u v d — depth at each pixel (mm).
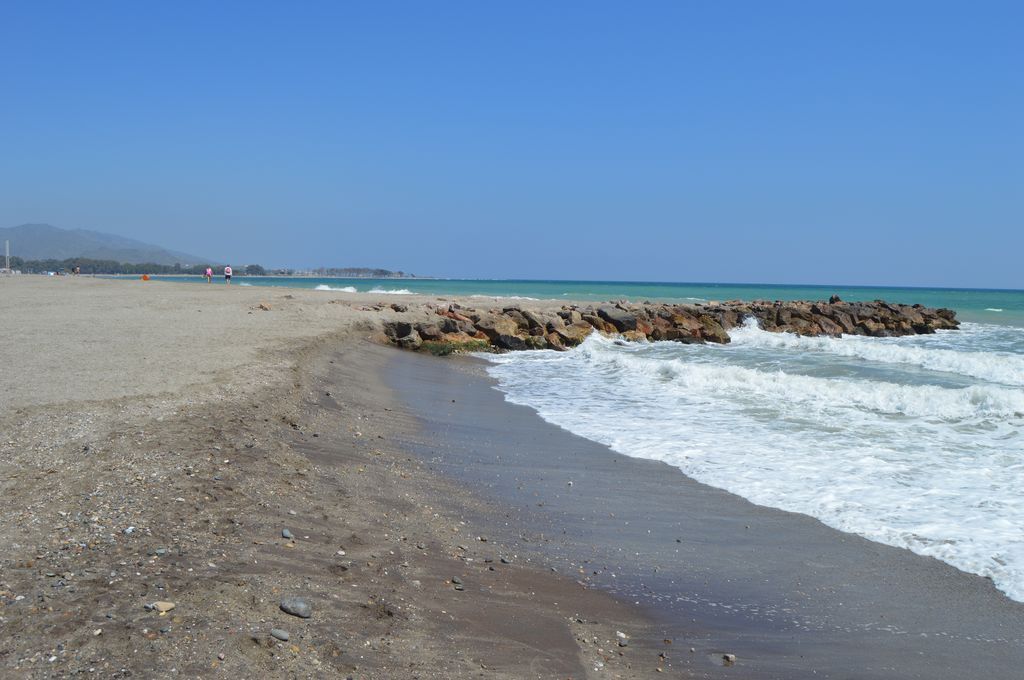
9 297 29562
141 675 3770
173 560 5254
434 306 31500
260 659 4086
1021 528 7539
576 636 5121
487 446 10969
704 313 36438
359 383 15250
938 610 5781
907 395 14398
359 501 7531
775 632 5391
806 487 9047
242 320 22953
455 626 4992
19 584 4637
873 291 149875
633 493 8789
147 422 9117
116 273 176875
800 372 19719
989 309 63469
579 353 24688
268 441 9164
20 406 9438
